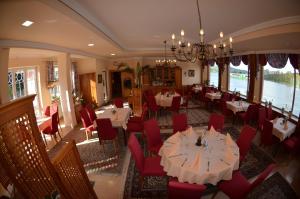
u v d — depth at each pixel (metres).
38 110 7.69
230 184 2.92
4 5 2.13
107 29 4.64
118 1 2.82
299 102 5.56
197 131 4.08
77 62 10.58
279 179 3.75
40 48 5.02
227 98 8.21
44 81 7.93
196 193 2.05
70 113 7.30
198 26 4.41
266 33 3.87
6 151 1.30
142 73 12.47
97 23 3.83
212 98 8.81
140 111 9.12
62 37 4.37
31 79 7.39
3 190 1.76
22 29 3.30
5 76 3.98
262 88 7.23
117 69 12.62
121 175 4.09
